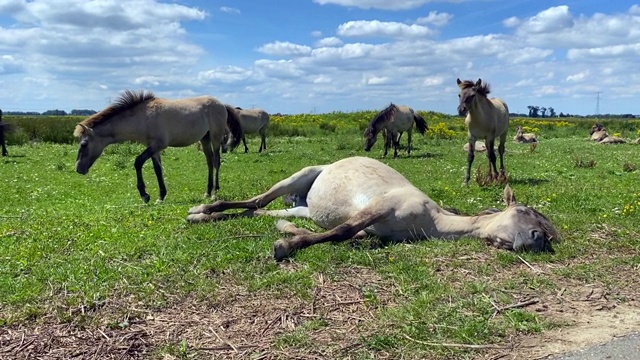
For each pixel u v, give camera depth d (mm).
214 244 5902
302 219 7457
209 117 11742
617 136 31062
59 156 21109
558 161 18172
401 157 21141
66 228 7016
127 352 3682
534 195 9938
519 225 5605
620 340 3787
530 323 4031
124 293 4535
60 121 34625
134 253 5613
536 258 5430
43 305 4301
